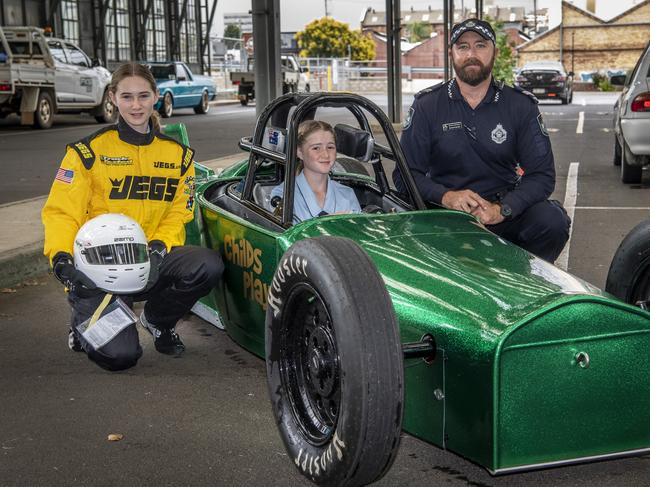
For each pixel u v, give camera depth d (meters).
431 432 3.31
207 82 31.42
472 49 4.79
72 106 24.19
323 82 61.22
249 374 4.81
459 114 4.97
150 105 4.76
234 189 5.21
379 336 2.99
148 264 4.55
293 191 4.36
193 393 4.52
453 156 5.02
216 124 24.52
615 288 4.23
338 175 5.11
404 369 3.27
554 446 3.15
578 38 73.81
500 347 3.00
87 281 4.50
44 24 34.31
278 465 3.68
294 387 3.54
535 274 3.58
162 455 3.78
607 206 9.83
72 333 5.09
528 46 75.00
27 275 7.05
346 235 3.94
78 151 4.68
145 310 5.12
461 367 3.13
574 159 14.66
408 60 92.25
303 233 4.01
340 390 3.07
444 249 3.83
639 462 3.68
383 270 3.63
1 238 7.63
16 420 4.18
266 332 3.62
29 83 21.77
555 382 3.12
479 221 4.31
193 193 4.98
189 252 4.77
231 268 4.71
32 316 6.01
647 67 11.35
